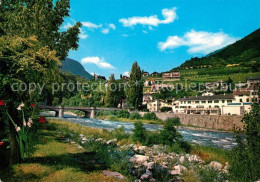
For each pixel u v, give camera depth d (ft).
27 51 21.18
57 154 28.58
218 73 490.90
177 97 348.18
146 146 49.44
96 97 400.67
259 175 19.57
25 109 23.39
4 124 23.98
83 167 23.71
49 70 22.15
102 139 55.36
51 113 332.80
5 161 22.02
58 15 33.68
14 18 30.60
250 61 542.16
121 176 22.35
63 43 36.86
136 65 245.24
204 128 157.99
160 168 29.17
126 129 112.37
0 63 20.27
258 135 20.16
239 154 22.35
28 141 24.32
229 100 196.54
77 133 59.72
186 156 41.37
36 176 18.80
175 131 52.70
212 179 25.11
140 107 263.08
